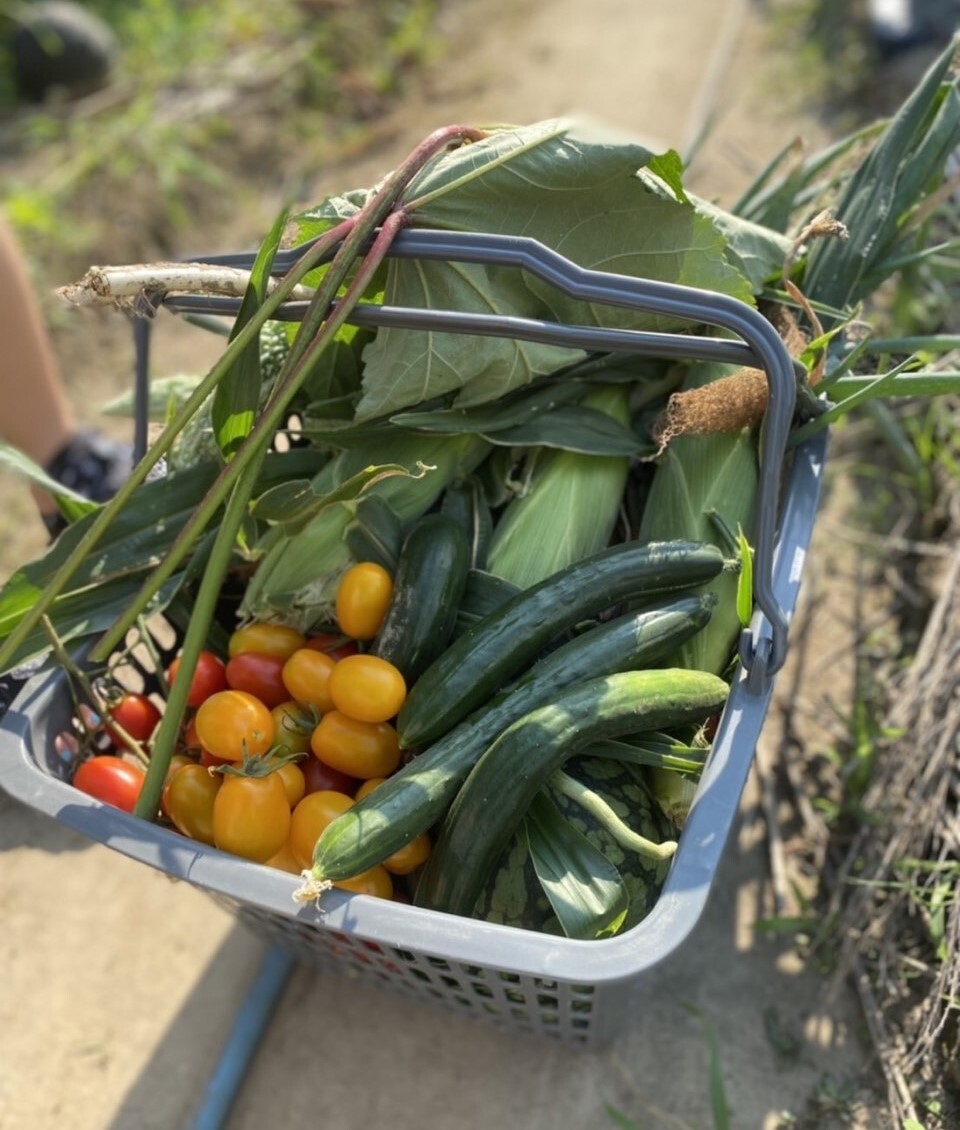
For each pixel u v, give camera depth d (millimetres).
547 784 1039
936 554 1873
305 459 1307
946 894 1401
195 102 3430
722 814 918
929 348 1249
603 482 1263
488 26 3846
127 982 1641
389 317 933
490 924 886
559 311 1161
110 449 1997
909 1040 1380
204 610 1034
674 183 1083
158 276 933
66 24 3453
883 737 1632
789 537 1108
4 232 1840
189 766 1136
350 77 3566
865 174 1310
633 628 1059
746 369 1158
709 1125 1425
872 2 3145
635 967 839
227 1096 1492
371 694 1061
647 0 3727
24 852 1798
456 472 1269
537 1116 1457
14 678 1301
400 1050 1536
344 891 929
